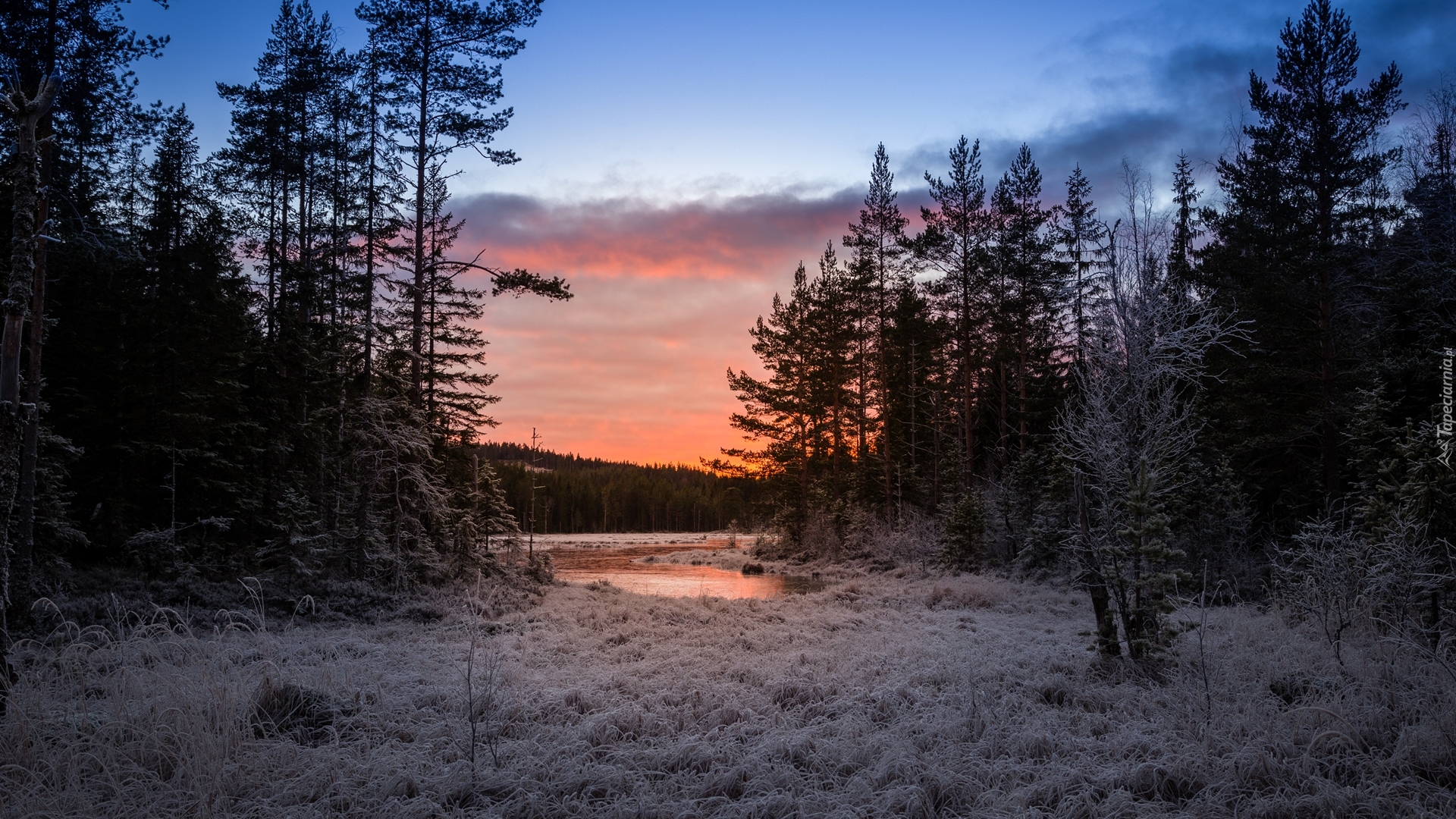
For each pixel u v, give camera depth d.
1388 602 9.30
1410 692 7.22
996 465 34.56
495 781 5.57
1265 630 10.73
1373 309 20.19
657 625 14.58
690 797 5.51
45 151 14.05
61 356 17.08
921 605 18.42
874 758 6.17
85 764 5.41
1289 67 22.12
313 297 21.72
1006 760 6.03
